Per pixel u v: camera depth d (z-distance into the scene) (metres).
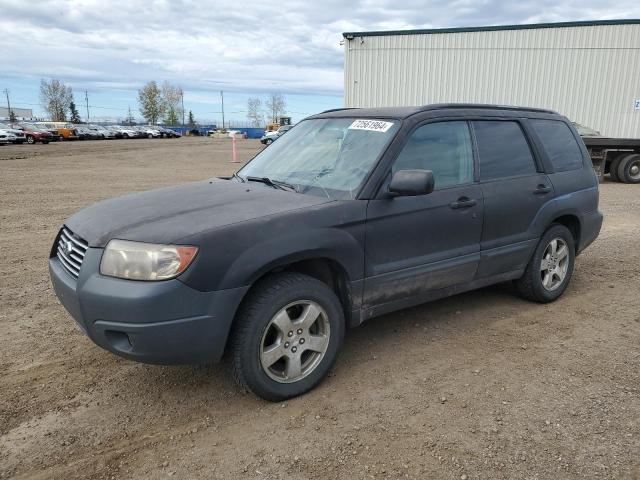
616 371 3.66
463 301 5.04
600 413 3.14
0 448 2.85
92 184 14.17
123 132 59.81
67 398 3.34
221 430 3.01
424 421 3.07
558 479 2.58
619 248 7.21
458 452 2.79
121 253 2.90
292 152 4.27
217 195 3.62
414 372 3.65
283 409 3.21
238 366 3.10
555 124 5.11
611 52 20.47
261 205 3.36
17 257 6.64
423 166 3.87
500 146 4.47
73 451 2.83
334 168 3.80
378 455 2.77
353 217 3.41
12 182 14.48
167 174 17.11
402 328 4.39
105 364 3.79
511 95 22.14
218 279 2.91
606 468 2.66
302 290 3.22
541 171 4.75
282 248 3.08
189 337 2.89
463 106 4.33
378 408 3.21
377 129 3.90
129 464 2.72
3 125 40.34
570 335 4.27
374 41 23.39
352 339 4.18
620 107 20.78
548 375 3.61
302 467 2.69
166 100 111.00
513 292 5.29
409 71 23.22
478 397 3.32
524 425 3.02
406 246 3.72
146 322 2.81
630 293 5.28
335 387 3.45
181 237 2.90
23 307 4.89
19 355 3.92
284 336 3.21
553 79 21.45
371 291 3.60
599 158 15.93
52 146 34.94
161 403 3.29
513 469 2.66
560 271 5.02
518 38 21.58
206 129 91.62
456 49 22.41
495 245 4.33
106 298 2.85
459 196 4.00
